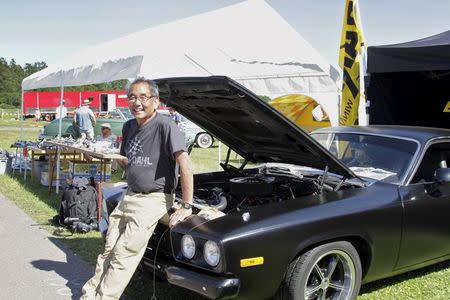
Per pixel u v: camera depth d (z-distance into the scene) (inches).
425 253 165.8
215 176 203.6
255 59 366.3
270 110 140.6
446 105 386.6
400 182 162.1
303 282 132.7
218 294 120.6
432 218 163.8
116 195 173.3
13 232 247.4
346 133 193.6
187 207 138.3
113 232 146.5
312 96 400.8
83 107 501.7
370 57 333.4
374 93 374.9
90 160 317.4
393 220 151.9
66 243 229.5
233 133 183.6
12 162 465.1
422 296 165.9
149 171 138.6
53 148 361.1
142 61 291.7
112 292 137.5
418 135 177.0
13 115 1929.1
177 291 170.1
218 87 139.6
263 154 188.1
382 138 182.2
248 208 142.6
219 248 122.1
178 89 159.0
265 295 129.0
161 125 137.5
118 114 815.1
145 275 166.1
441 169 162.2
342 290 146.1
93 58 375.9
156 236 147.6
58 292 171.0
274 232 127.5
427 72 366.9
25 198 333.1
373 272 152.7
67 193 257.6
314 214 135.9
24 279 182.9
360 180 161.8
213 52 347.6
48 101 1581.0
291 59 386.0
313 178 176.1
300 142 150.9
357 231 142.5
